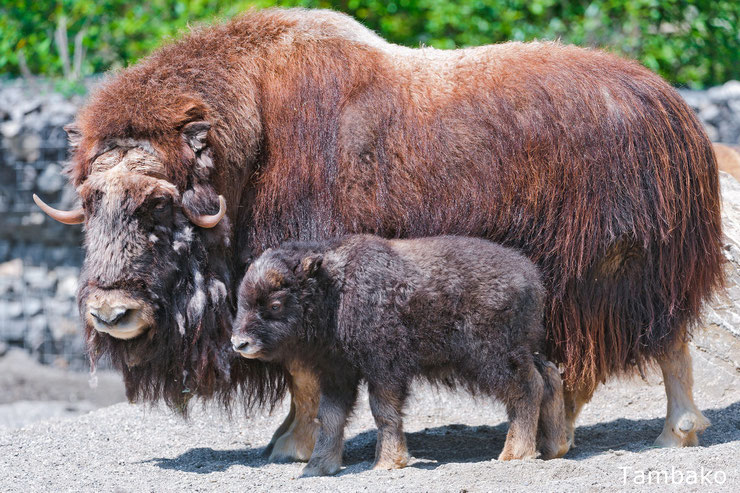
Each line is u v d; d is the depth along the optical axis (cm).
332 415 1619
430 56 1834
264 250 1706
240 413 2173
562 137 1686
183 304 1625
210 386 1703
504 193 1694
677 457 1560
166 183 1592
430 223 1703
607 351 1723
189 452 1892
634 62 1827
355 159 1697
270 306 1541
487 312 1555
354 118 1709
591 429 2031
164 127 1636
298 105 1728
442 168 1695
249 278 1554
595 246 1673
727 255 2205
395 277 1549
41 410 3036
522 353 1573
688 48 5128
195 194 1628
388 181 1698
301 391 1758
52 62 4872
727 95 4075
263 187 1714
